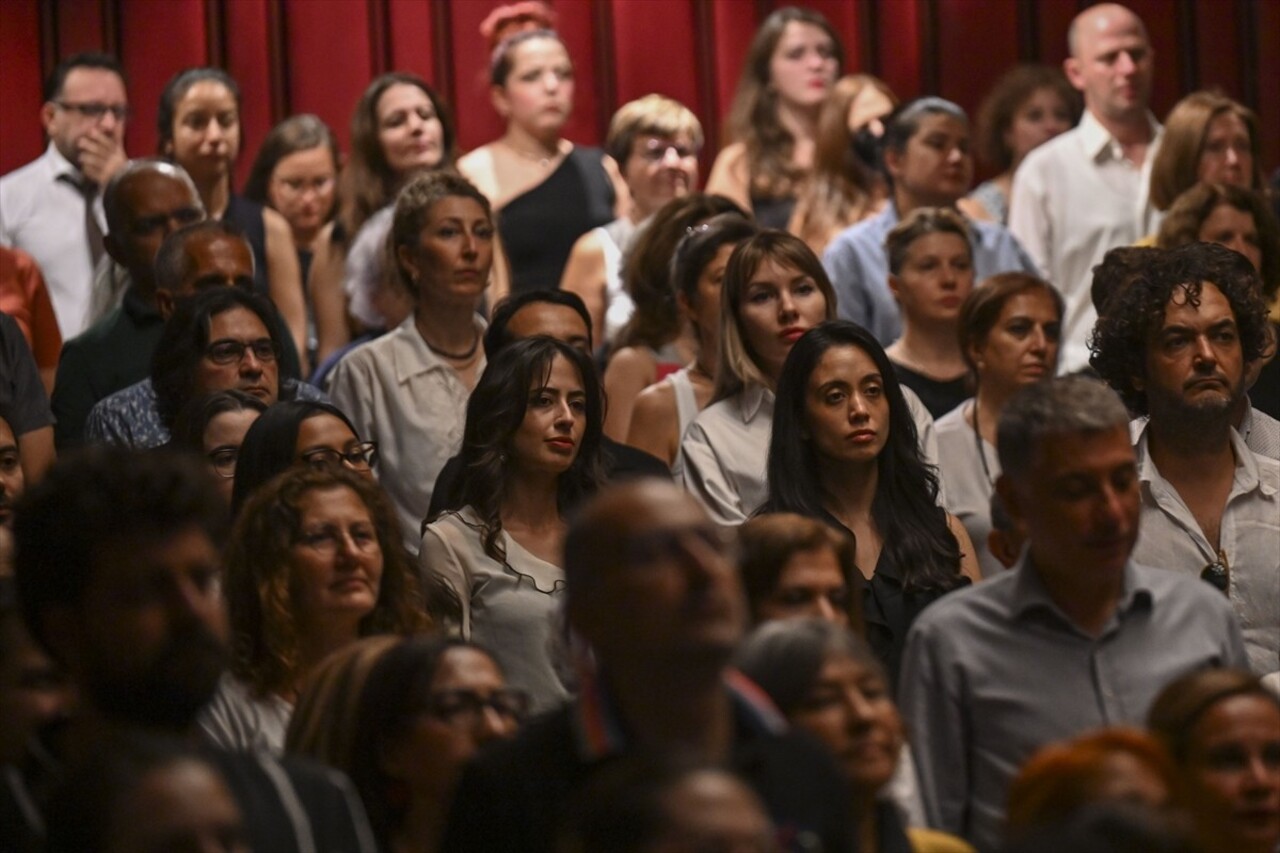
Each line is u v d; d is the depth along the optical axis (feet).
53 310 48.08
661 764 15.19
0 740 20.66
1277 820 22.13
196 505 18.65
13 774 18.80
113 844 15.87
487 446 32.96
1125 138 55.06
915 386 42.65
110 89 52.31
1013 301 38.50
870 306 48.24
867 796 20.90
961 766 26.07
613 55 60.34
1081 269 54.44
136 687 18.30
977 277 49.24
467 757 22.18
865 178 52.06
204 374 36.50
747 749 18.10
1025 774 19.47
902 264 42.98
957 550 32.42
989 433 38.47
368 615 28.22
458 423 40.75
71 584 18.33
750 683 20.90
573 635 19.75
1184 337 30.55
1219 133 48.52
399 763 22.43
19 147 57.72
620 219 51.93
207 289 37.29
